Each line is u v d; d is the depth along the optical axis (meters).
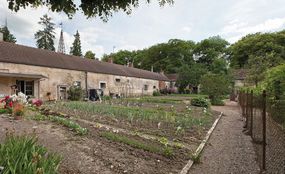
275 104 6.19
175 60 55.12
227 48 54.69
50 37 59.16
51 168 2.59
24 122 6.16
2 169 2.26
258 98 5.80
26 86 17.59
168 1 3.32
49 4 3.07
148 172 3.81
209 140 6.68
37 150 2.89
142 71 38.91
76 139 4.92
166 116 9.50
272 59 24.23
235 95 28.75
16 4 2.97
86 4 3.17
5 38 47.53
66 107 12.08
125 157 4.27
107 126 7.40
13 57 17.23
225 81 21.64
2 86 15.96
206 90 21.72
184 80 40.62
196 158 4.66
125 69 33.06
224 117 12.40
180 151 5.11
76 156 4.01
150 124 8.27
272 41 38.09
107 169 3.69
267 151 4.79
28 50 20.39
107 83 26.28
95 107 11.80
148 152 4.74
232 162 4.79
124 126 7.68
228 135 7.54
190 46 57.00
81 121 7.77
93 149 4.45
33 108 8.54
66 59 23.31
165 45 57.31
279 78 7.90
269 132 4.95
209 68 49.12
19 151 2.65
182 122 8.55
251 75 22.80
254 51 40.19
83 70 22.81
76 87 21.02
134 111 10.80
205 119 9.84
